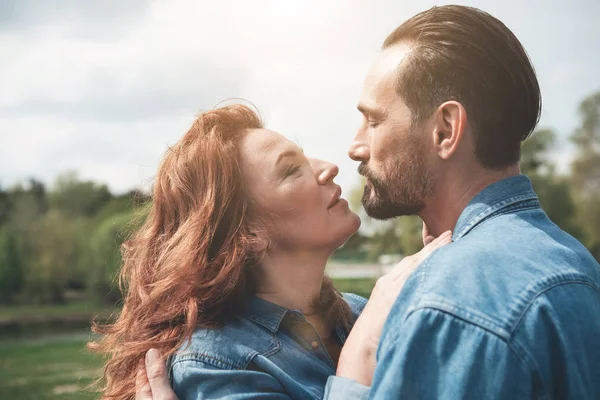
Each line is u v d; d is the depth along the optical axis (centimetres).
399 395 138
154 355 193
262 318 198
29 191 9025
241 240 200
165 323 201
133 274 221
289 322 201
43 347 3628
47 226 7844
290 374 189
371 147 186
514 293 140
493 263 145
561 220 6238
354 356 167
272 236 204
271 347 192
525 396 134
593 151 6594
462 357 136
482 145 170
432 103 172
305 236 203
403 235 6316
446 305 140
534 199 170
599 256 6256
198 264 198
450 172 173
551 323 137
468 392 134
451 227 177
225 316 199
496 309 138
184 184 211
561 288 142
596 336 140
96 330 218
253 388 180
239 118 220
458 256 148
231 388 180
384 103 180
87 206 9369
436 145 173
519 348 135
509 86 169
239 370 183
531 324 136
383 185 182
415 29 179
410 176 177
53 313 6138
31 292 7338
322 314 218
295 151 207
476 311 138
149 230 220
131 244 236
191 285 196
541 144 6650
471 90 169
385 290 170
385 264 6806
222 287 196
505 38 171
